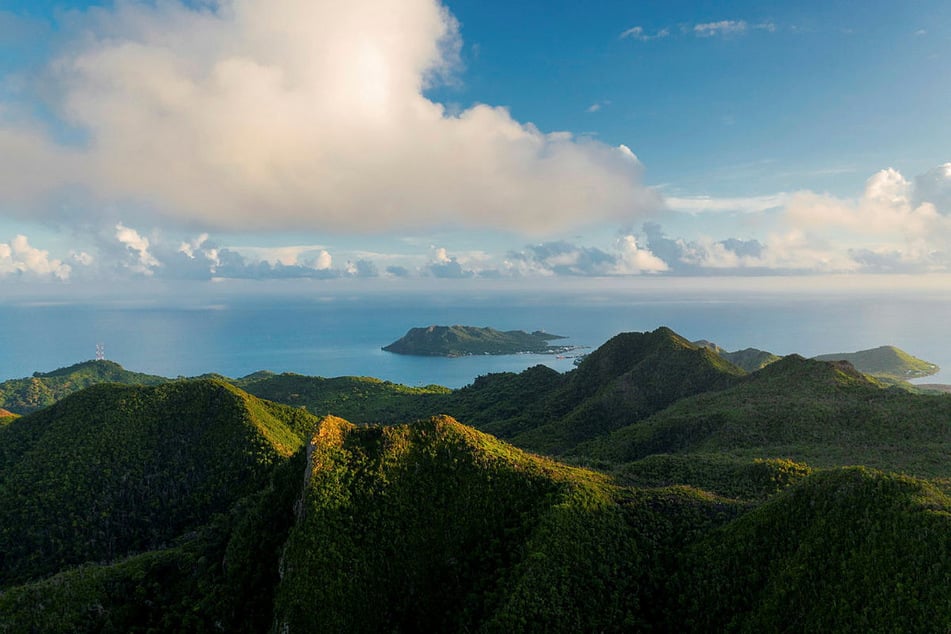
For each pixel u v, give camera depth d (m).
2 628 55.91
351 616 54.31
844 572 45.38
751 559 51.81
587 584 53.06
